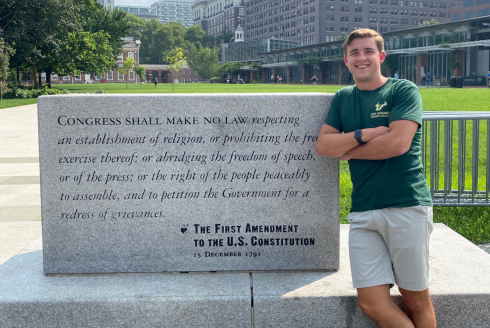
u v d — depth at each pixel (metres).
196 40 180.38
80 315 2.84
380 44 2.71
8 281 3.12
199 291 2.94
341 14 134.38
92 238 3.21
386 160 2.64
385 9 136.50
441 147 10.87
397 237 2.59
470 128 13.20
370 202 2.67
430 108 20.25
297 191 3.21
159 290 2.96
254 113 3.14
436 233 4.04
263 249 3.26
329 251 3.26
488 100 24.92
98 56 48.25
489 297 2.88
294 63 95.75
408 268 2.60
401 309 2.91
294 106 3.14
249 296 2.87
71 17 41.59
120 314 2.85
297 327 2.89
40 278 3.17
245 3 179.12
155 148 3.15
